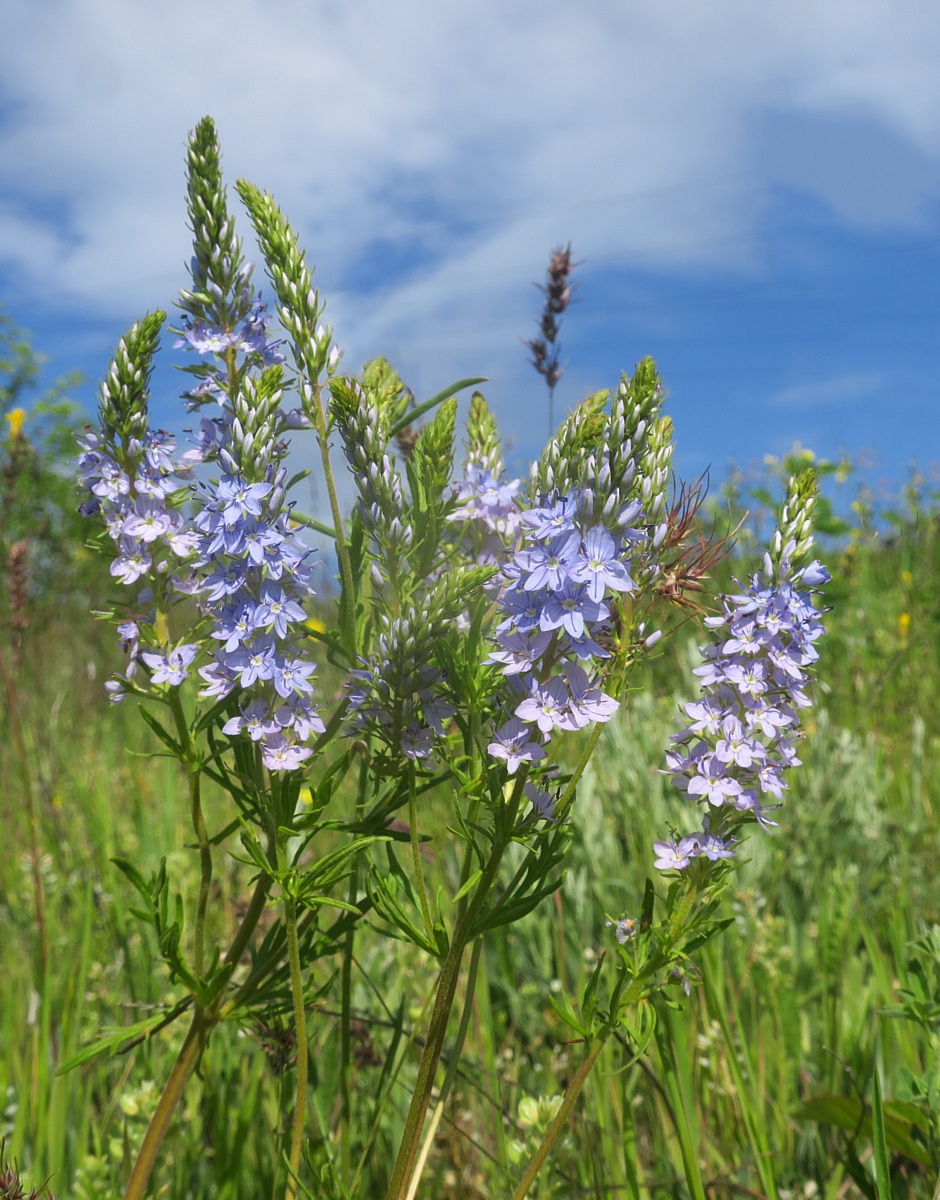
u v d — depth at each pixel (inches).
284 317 10.0
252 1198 13.7
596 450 8.3
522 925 18.8
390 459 9.5
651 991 8.8
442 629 8.9
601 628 9.0
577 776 8.7
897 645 38.8
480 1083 15.5
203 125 10.3
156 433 10.1
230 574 8.9
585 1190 13.0
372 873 9.2
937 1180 10.8
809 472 9.1
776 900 20.7
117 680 9.7
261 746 9.0
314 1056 13.5
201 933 9.7
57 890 21.8
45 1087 14.8
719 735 9.1
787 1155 14.4
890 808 26.5
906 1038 15.0
